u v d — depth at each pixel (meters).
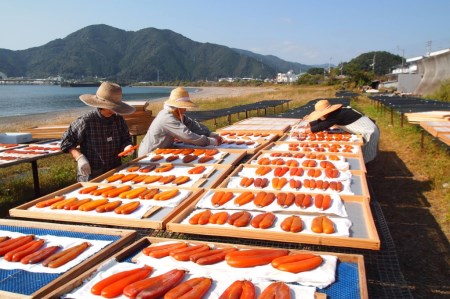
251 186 3.97
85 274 2.14
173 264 2.30
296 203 3.28
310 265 2.20
